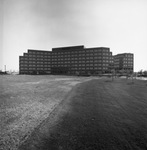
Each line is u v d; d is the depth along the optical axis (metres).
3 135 3.42
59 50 98.75
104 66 85.19
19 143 3.06
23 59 93.31
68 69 95.12
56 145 3.01
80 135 3.49
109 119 4.72
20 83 18.72
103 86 16.53
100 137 3.40
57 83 19.67
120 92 11.47
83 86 15.91
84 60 90.12
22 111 5.57
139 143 3.14
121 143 3.13
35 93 10.16
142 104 7.05
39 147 2.91
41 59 98.50
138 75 62.91
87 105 6.75
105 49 85.88
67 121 4.50
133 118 4.85
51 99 8.09
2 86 14.37
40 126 4.04
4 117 4.79
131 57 95.81
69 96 9.16
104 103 7.23
